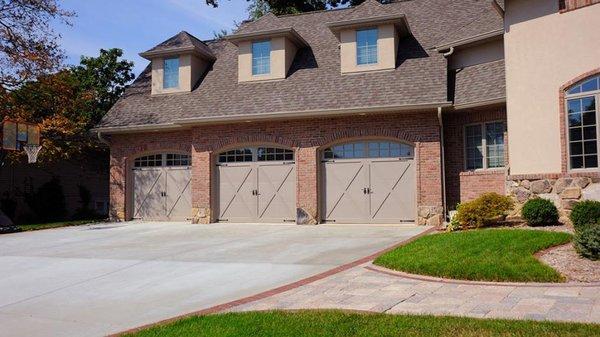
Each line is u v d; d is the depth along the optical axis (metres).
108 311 7.50
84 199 27.97
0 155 21.97
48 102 23.62
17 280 9.99
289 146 17.97
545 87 12.73
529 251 8.95
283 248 12.38
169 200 20.62
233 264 10.55
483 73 16.34
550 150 12.58
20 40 22.31
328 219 17.48
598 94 11.86
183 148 20.17
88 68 29.42
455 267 8.38
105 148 26.22
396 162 16.84
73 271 10.60
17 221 24.48
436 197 16.03
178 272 10.03
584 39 12.12
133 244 14.15
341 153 17.55
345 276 8.77
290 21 22.44
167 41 21.69
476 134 16.23
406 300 6.92
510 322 5.52
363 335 5.37
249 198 18.70
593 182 11.74
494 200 12.59
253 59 19.75
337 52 19.52
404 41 18.88
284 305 6.96
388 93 16.80
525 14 13.24
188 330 5.90
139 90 22.25
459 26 18.45
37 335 6.49
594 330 5.07
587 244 8.34
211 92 20.14
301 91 18.28
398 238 13.27
